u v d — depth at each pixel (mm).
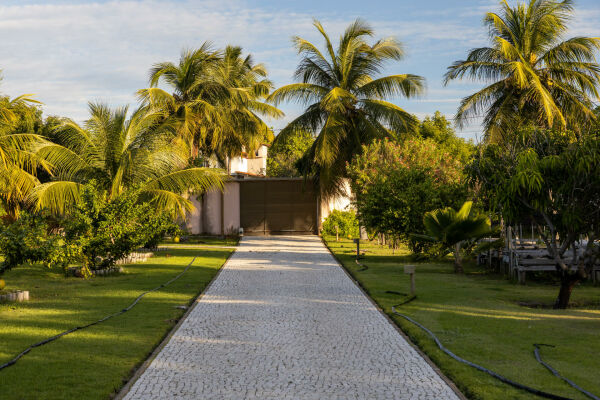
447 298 12016
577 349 7492
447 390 5961
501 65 24656
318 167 31562
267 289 13141
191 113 27125
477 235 16625
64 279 14836
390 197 20031
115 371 6414
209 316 9898
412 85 30016
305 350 7594
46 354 7070
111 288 13078
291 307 10844
